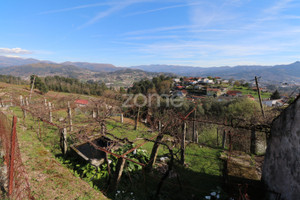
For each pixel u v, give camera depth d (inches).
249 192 242.4
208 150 447.5
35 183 224.4
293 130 197.2
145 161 345.7
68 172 281.3
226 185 268.7
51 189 221.5
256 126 283.3
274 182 225.0
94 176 283.7
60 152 368.5
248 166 303.7
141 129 635.5
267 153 253.4
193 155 413.1
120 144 378.6
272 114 506.9
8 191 171.2
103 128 442.9
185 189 270.8
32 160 285.3
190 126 629.3
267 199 230.8
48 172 261.3
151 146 463.8
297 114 191.0
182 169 339.6
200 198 250.4
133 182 285.4
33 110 509.7
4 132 265.4
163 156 394.0
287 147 206.7
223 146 461.4
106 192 253.3
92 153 353.4
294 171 188.9
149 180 291.6
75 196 220.1
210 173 330.0
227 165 306.5
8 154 218.2
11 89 1007.0
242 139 445.4
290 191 192.1
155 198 245.1
